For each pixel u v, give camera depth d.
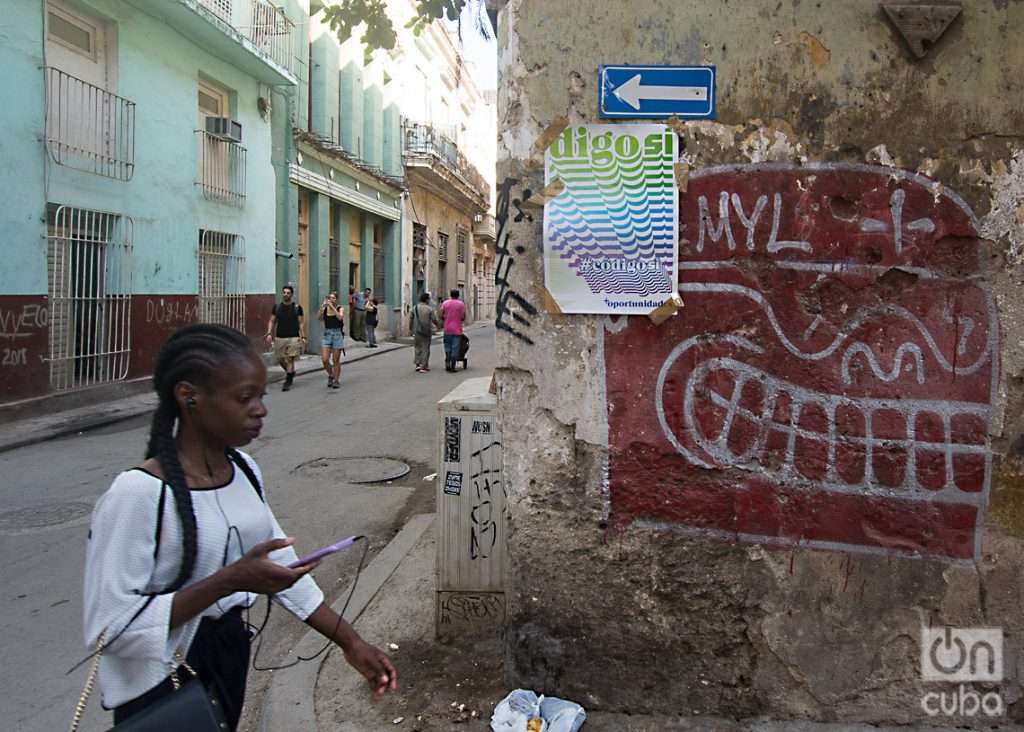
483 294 38.84
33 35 9.55
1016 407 2.83
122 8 11.26
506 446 2.97
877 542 2.88
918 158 2.80
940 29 2.73
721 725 2.89
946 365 2.84
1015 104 2.77
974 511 2.85
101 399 10.75
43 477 6.96
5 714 3.24
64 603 4.33
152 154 12.09
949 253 2.82
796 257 2.85
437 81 29.20
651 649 2.95
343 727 2.90
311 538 5.39
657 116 2.84
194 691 1.57
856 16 2.78
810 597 2.90
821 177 2.83
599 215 2.87
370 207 22.42
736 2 2.81
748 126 2.83
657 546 2.93
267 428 9.13
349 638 1.99
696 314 2.89
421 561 4.65
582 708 2.92
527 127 2.88
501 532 3.55
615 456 2.93
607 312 2.88
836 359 2.86
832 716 2.91
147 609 1.58
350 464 7.39
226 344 1.76
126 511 1.63
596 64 2.84
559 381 2.93
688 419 2.90
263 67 14.79
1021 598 2.85
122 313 11.42
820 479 2.88
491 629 3.59
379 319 23.80
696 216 2.87
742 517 2.91
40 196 9.74
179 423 1.79
